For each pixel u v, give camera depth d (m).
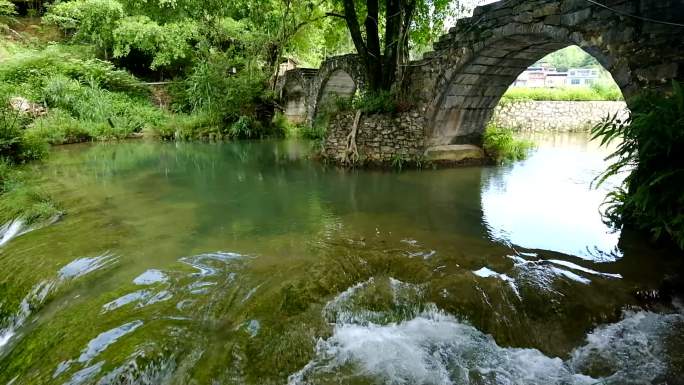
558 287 3.69
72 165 9.45
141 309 3.29
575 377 2.88
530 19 6.96
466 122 10.23
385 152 9.56
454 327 3.39
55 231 4.99
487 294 3.61
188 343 2.94
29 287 3.74
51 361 2.76
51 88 13.96
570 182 8.07
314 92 16.03
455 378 2.85
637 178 4.31
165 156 11.30
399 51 9.63
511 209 6.21
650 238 4.88
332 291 3.71
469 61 8.32
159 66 19.70
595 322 3.36
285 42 17.34
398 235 5.05
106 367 2.61
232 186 7.78
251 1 16.62
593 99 19.81
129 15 18.36
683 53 4.93
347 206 6.38
